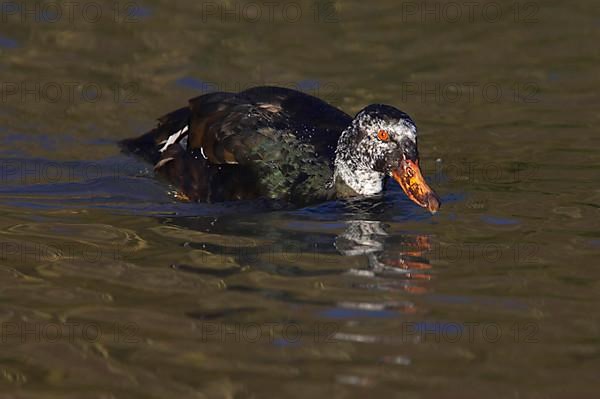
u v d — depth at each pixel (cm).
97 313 1048
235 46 1995
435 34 2078
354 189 1407
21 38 1984
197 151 1445
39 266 1165
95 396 895
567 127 1666
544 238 1241
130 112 1706
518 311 1048
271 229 1287
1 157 1522
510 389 899
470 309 1052
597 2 2222
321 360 950
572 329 1009
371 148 1380
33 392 902
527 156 1545
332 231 1281
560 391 895
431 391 896
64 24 2058
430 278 1130
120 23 2077
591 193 1396
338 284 1114
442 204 1372
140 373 933
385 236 1261
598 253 1190
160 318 1034
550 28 2100
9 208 1349
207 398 887
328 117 1470
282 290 1096
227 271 1149
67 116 1681
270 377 921
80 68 1875
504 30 2095
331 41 2036
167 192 1434
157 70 1875
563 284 1111
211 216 1338
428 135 1638
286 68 1902
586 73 1895
